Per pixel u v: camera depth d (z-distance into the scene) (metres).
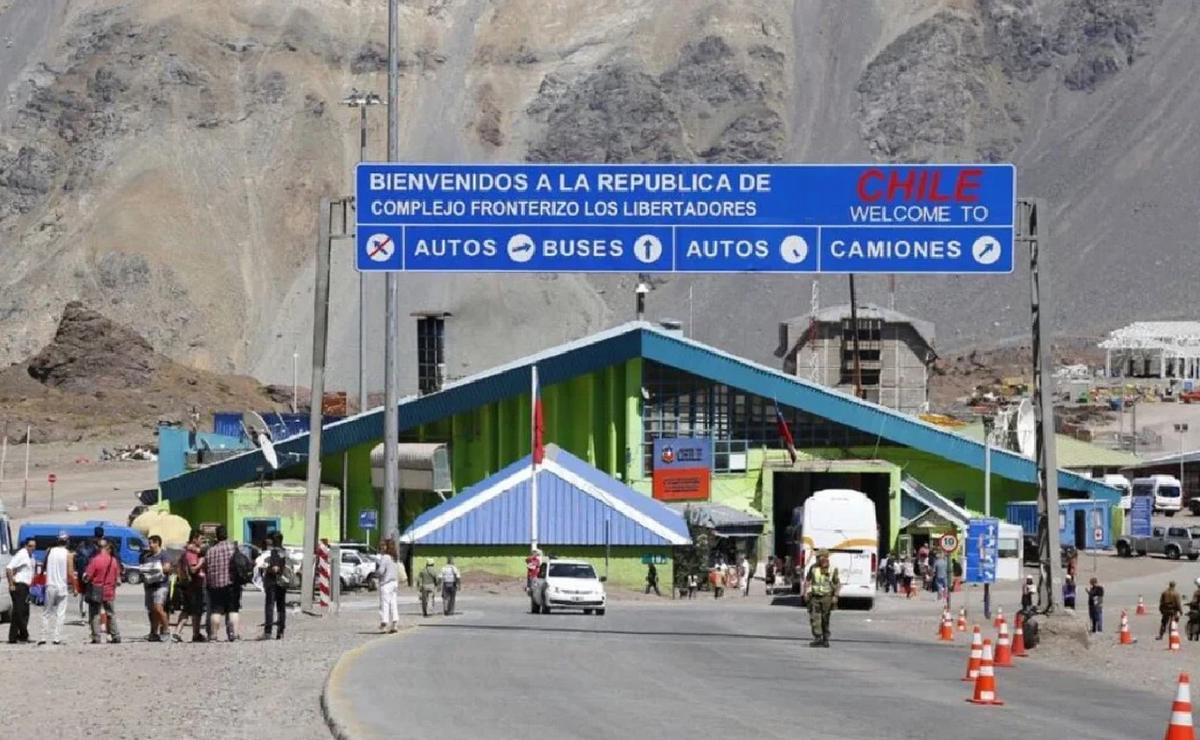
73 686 63.19
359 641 87.69
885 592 176.12
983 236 100.25
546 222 101.44
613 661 77.94
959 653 94.88
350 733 46.81
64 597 84.25
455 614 122.56
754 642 97.12
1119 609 153.25
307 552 111.50
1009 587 181.00
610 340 193.75
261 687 62.31
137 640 87.44
